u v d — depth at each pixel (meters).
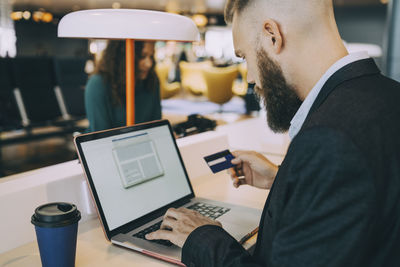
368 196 0.49
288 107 0.69
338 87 0.58
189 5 11.46
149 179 1.10
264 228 0.68
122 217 0.98
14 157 4.64
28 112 4.39
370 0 10.26
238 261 0.64
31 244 0.93
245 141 1.89
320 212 0.51
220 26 13.42
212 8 12.13
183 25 1.03
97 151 0.99
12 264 0.82
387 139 0.51
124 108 2.04
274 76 0.67
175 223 0.82
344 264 0.50
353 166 0.49
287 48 0.64
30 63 4.43
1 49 12.20
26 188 0.93
